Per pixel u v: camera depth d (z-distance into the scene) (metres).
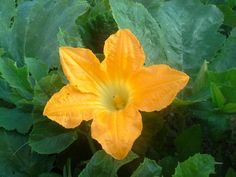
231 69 0.32
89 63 0.31
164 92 0.29
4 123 0.34
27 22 0.40
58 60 0.39
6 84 0.38
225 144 0.34
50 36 0.39
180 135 0.33
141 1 0.41
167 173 0.32
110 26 0.39
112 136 0.28
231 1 0.46
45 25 0.40
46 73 0.35
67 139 0.32
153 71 0.30
